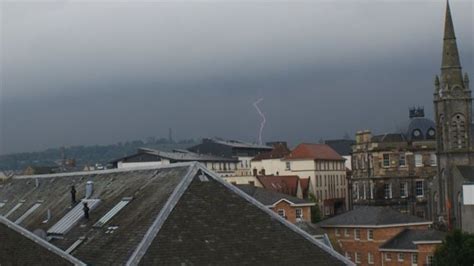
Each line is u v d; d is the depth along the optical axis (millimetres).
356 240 99750
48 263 34281
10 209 61938
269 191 108062
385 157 140125
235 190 42156
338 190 169250
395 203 139000
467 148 120562
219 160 175250
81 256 40469
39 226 50531
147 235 37875
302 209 106688
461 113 121500
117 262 37469
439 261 78500
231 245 39469
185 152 185625
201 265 37938
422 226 98750
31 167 174250
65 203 52438
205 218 40031
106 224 42938
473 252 76062
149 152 163500
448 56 123125
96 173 55562
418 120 151625
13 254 34188
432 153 140625
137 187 46062
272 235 40906
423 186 139375
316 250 41125
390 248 94000
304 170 160125
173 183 42281
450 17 124188
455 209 117062
